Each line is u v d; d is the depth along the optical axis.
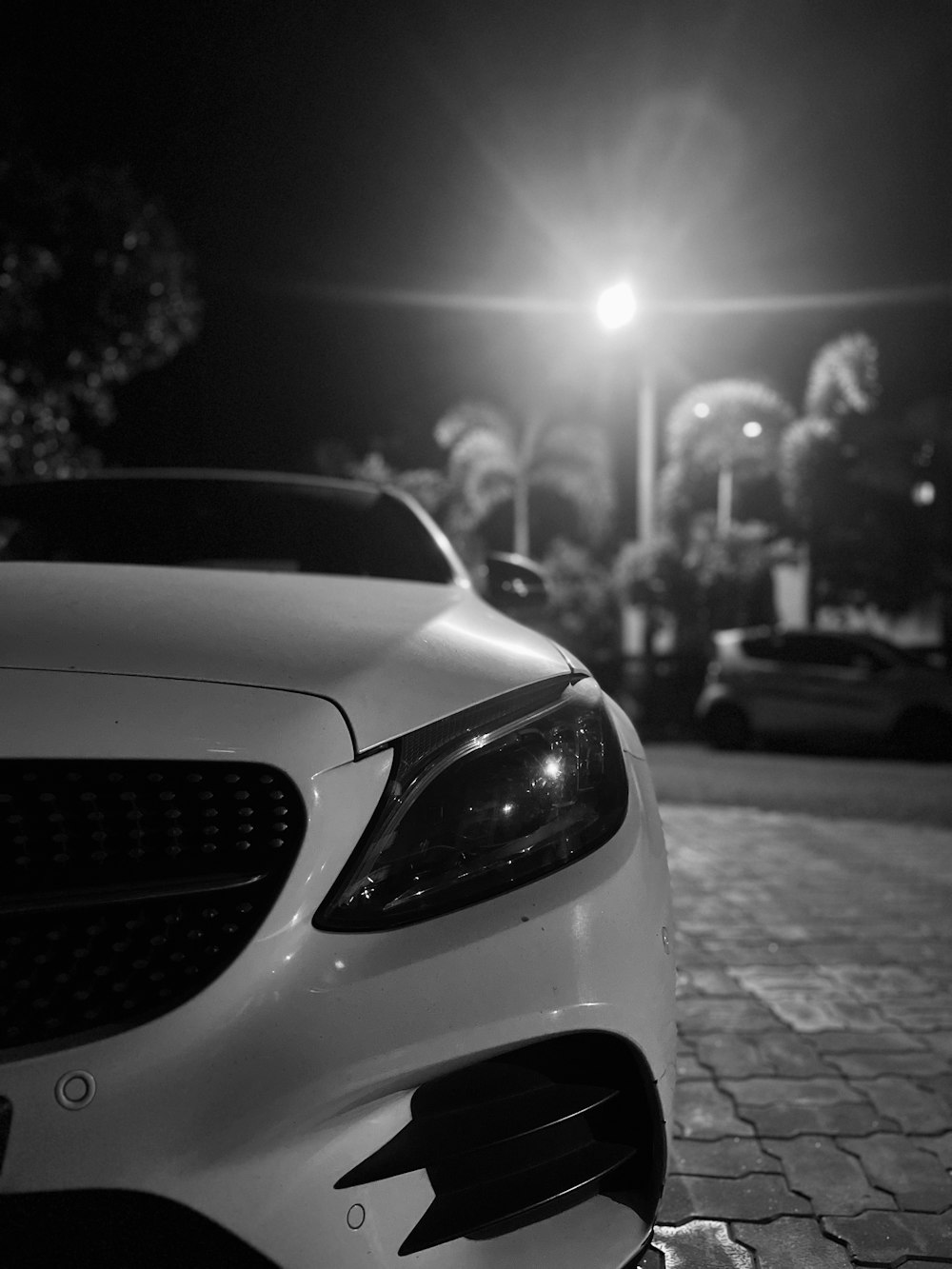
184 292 8.46
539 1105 1.40
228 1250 1.23
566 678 1.67
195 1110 1.22
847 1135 2.36
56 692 1.36
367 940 1.31
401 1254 1.30
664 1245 1.92
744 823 6.29
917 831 6.08
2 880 1.27
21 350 7.77
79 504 2.97
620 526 25.89
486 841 1.40
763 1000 3.22
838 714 11.00
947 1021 3.06
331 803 1.34
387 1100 1.30
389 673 1.51
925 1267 1.86
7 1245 1.21
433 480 20.62
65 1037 1.22
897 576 17.09
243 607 1.73
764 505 19.41
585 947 1.40
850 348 17.28
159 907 1.28
